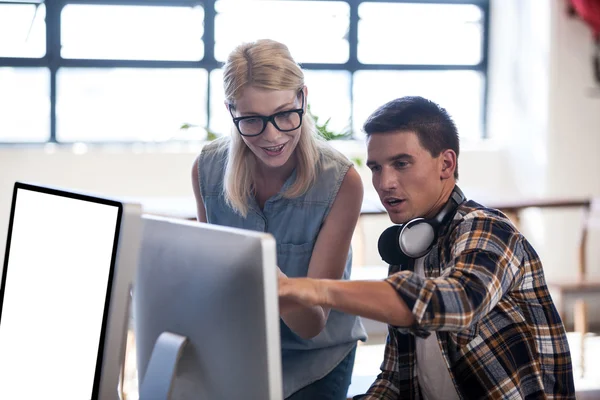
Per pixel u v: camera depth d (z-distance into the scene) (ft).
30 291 4.31
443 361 4.71
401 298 3.86
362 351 15.07
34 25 17.16
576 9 17.03
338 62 18.63
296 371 6.02
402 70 19.04
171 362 3.70
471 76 19.47
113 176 17.19
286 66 5.30
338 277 5.85
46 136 17.44
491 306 4.04
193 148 17.62
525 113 18.35
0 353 4.58
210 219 6.21
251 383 3.42
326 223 5.81
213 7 17.78
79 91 17.49
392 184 4.55
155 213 10.98
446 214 4.58
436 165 4.56
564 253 17.92
